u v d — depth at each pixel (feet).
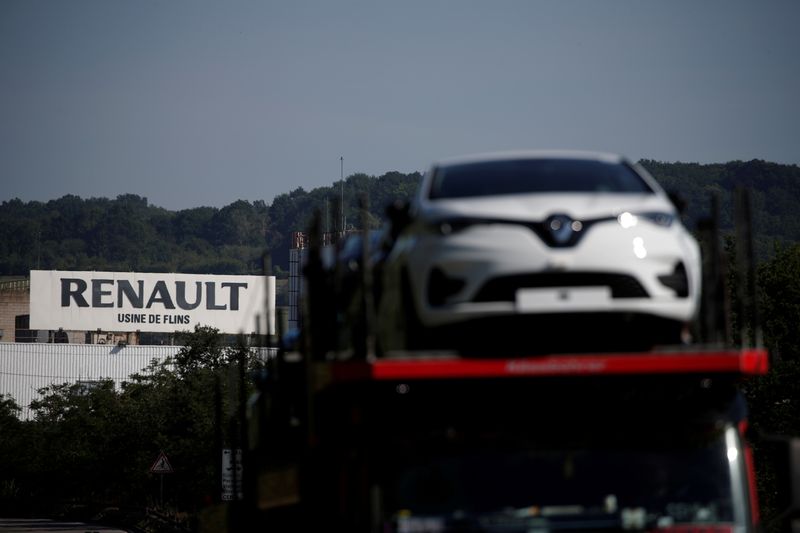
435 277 66.54
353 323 73.61
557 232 64.59
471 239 65.41
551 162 73.26
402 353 68.90
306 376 76.64
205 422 459.73
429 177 74.18
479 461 61.62
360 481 62.75
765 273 333.21
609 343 65.62
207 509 114.52
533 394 62.08
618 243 64.80
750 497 62.08
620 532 60.85
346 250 78.13
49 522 463.83
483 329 65.00
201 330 498.69
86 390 629.51
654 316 65.10
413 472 61.62
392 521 61.16
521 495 61.26
